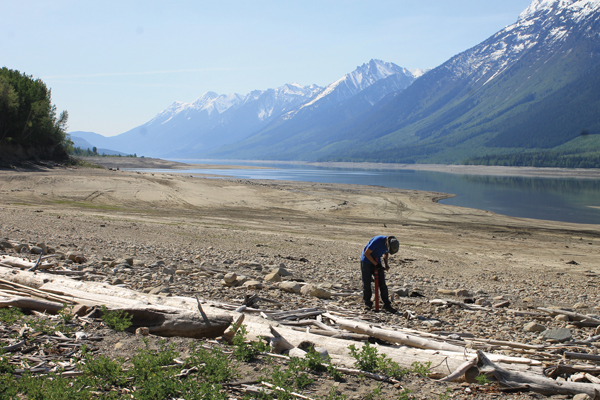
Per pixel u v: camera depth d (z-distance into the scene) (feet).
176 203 138.92
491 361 16.74
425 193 231.71
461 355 17.11
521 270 62.23
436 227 117.91
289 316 23.70
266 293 31.45
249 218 115.65
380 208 155.84
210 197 154.40
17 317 19.19
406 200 182.70
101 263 37.40
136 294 22.36
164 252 50.83
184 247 57.52
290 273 42.04
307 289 32.89
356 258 61.87
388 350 18.07
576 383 15.28
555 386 15.20
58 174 171.42
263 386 14.10
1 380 13.04
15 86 246.68
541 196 241.14
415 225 120.16
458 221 135.44
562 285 50.47
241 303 26.89
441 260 67.10
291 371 15.33
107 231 66.90
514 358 18.01
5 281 24.20
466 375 16.16
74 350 16.30
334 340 18.58
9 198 118.32
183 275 36.88
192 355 15.72
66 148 268.00
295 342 18.63
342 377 15.66
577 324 28.78
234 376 14.97
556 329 24.89
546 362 18.38
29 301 21.33
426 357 17.28
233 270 41.96
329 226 108.17
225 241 68.59
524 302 37.58
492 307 33.78
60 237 53.72
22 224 63.87
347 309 28.66
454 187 304.30
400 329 22.62
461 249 83.10
